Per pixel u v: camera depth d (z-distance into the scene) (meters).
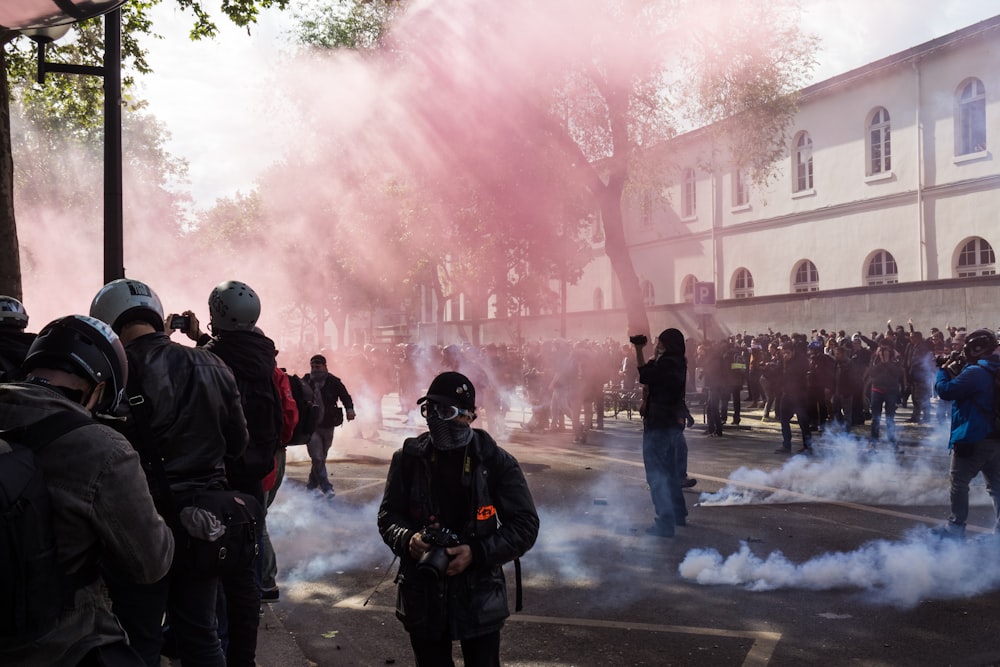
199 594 3.08
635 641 4.67
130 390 2.92
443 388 3.04
